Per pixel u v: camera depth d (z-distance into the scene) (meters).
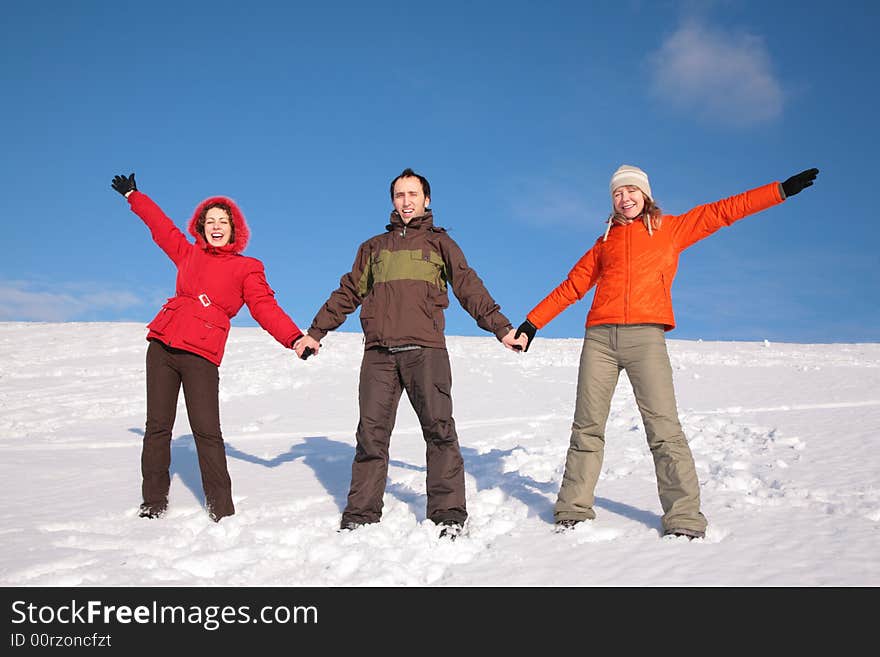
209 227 3.98
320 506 4.20
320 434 7.38
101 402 9.60
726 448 5.59
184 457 5.94
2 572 2.79
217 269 3.92
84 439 7.08
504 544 3.18
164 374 3.87
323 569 2.89
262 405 9.40
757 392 9.16
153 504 3.88
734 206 3.30
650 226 3.45
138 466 5.66
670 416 3.34
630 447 5.82
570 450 3.59
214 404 3.84
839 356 13.38
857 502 3.72
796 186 3.16
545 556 2.98
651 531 3.31
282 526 3.57
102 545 3.23
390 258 3.65
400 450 6.27
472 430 7.33
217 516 3.79
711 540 3.15
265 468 5.53
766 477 4.46
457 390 10.24
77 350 14.92
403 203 3.70
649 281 3.40
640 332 3.38
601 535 3.28
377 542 3.23
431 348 3.57
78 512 3.96
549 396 9.75
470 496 4.29
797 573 2.69
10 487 4.76
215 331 3.86
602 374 3.51
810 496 3.88
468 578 2.77
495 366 12.54
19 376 11.93
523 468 5.16
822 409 7.62
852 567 2.73
